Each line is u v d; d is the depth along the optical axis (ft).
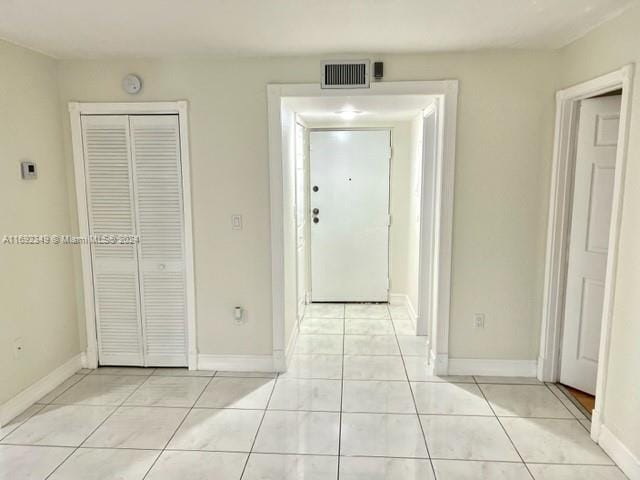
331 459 7.68
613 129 8.87
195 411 9.25
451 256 10.34
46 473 7.35
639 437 6.93
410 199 15.96
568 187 9.69
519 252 10.28
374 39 8.80
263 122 10.28
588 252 9.45
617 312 7.50
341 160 16.26
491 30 8.34
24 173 9.24
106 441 8.23
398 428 8.59
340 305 16.76
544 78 9.72
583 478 7.18
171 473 7.34
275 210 10.53
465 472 7.34
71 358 10.94
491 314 10.52
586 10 7.34
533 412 9.14
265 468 7.45
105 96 10.35
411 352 12.31
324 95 10.10
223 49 9.44
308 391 10.08
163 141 10.45
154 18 7.59
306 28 8.13
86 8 7.12
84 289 11.05
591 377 9.67
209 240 10.73
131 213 10.73
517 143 9.94
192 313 11.00
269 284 10.81
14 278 9.07
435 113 10.64
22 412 9.21
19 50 9.12
